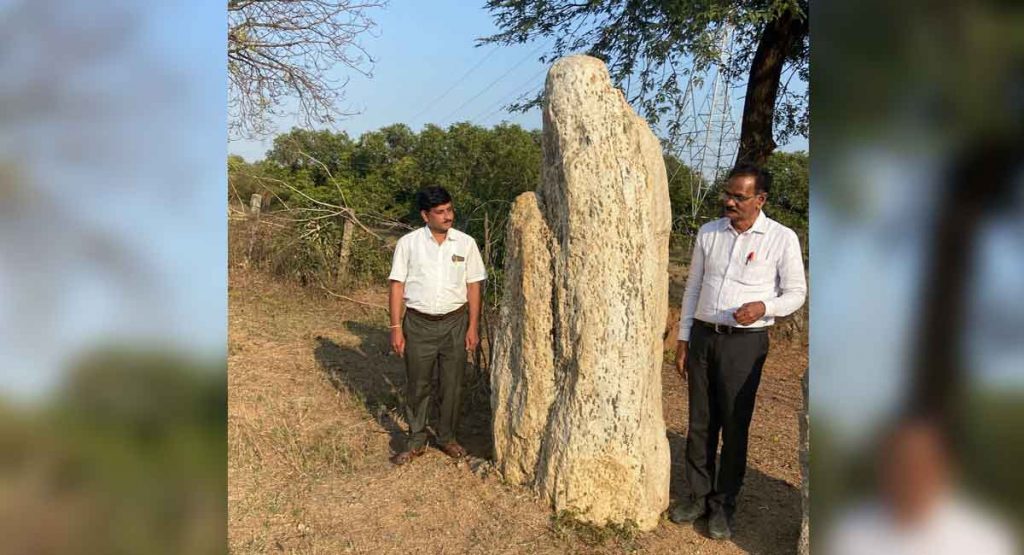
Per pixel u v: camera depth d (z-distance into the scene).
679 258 11.21
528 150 7.25
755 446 4.92
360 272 11.09
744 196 3.35
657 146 3.88
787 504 4.08
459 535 3.62
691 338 3.68
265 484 4.16
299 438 4.83
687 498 4.13
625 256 3.61
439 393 4.57
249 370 6.25
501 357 4.11
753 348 3.46
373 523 3.73
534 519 3.71
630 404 3.63
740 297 3.44
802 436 3.37
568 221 3.64
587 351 3.62
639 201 3.63
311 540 3.55
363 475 4.32
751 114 8.93
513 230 3.98
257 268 11.36
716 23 6.94
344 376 6.30
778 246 3.40
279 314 8.95
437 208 4.29
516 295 3.99
